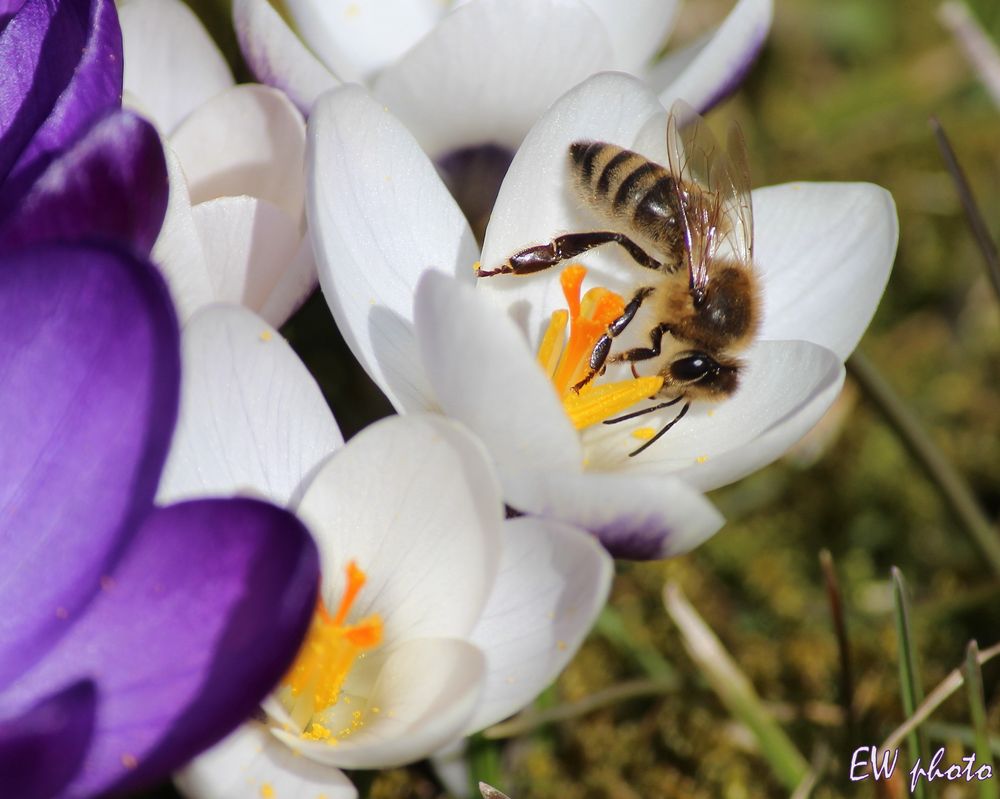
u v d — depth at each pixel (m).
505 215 0.14
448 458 0.13
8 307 0.12
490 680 0.13
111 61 0.13
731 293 0.14
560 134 0.14
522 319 0.15
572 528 0.13
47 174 0.13
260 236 0.14
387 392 0.14
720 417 0.14
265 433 0.13
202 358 0.13
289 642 0.12
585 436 0.14
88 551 0.12
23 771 0.12
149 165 0.13
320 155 0.14
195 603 0.12
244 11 0.15
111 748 0.12
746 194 0.15
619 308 0.14
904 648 0.14
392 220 0.14
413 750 0.13
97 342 0.12
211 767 0.13
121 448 0.12
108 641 0.12
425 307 0.13
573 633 0.13
